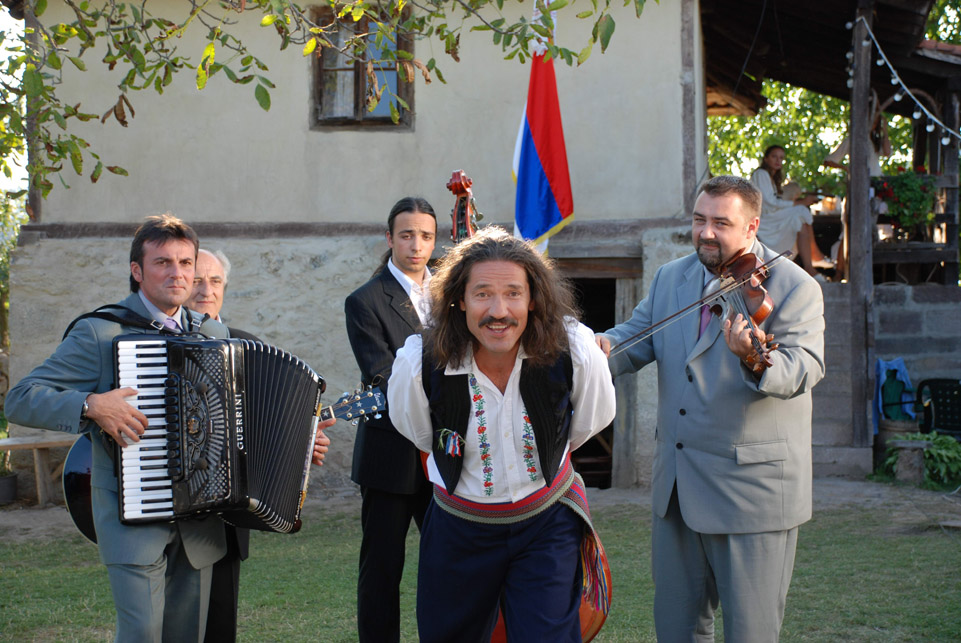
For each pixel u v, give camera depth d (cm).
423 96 929
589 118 913
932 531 668
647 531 692
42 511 864
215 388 286
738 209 317
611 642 434
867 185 952
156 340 287
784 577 317
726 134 2000
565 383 268
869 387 935
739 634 310
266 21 416
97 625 474
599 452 1034
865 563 571
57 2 918
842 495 827
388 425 374
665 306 346
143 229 316
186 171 941
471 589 279
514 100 920
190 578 312
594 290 1238
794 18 1077
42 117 446
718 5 1070
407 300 403
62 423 279
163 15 930
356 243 928
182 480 284
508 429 271
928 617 459
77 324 305
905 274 1123
